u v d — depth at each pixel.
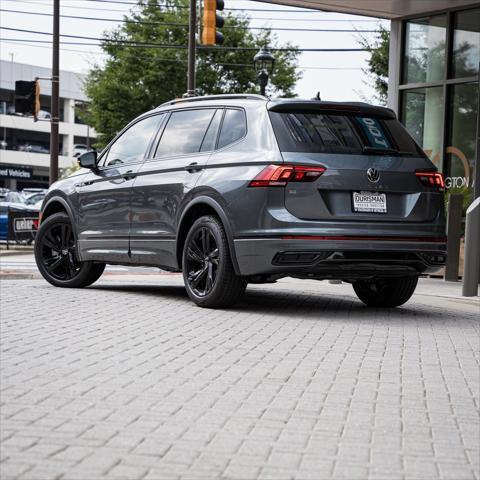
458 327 7.82
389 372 5.64
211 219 8.38
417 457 3.81
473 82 15.76
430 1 15.64
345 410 4.59
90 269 10.31
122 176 9.57
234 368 5.59
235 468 3.57
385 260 8.09
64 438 3.94
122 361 5.73
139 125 9.81
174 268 8.93
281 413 4.48
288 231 7.79
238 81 45.28
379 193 8.11
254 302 9.23
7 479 3.37
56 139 25.95
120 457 3.68
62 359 5.76
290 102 8.20
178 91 43.94
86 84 45.22
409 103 17.03
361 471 3.58
